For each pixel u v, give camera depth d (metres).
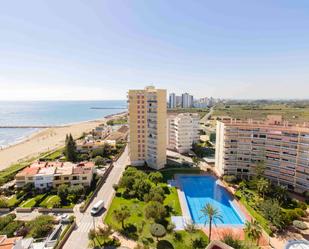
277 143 70.19
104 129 165.00
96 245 42.22
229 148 76.56
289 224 48.94
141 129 88.69
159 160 86.06
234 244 39.12
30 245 39.72
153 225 44.53
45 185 66.94
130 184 65.69
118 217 46.66
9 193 64.56
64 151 103.81
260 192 62.09
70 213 54.47
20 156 118.62
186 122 107.31
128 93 86.62
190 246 41.78
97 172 81.81
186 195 66.25
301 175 65.31
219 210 57.94
